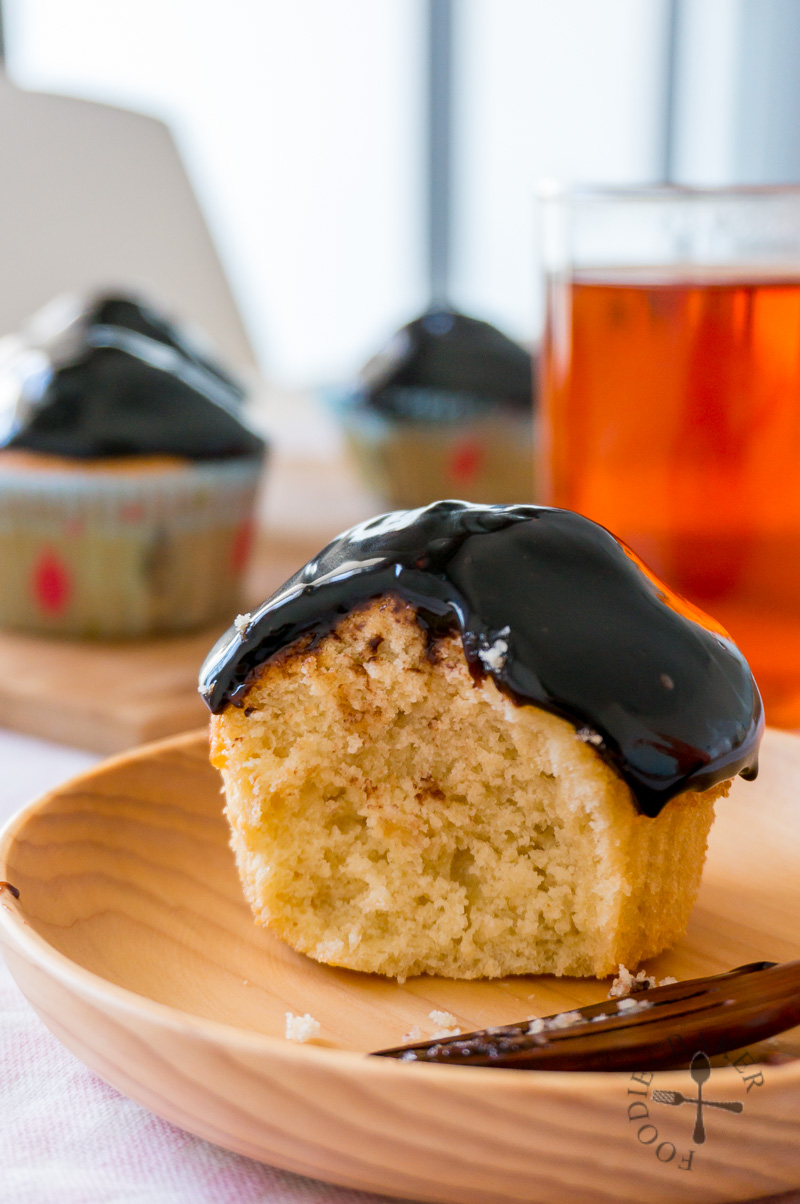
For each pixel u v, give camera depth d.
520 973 0.26
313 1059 0.21
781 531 0.31
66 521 0.38
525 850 0.26
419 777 0.26
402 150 1.31
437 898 0.26
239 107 1.09
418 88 1.29
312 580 0.26
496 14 1.31
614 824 0.25
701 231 0.31
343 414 0.51
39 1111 0.23
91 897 0.26
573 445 0.32
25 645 0.39
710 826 0.26
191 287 0.89
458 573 0.25
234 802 0.26
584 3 1.36
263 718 0.26
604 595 0.25
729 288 0.30
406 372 0.50
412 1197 0.21
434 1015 0.24
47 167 0.79
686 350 0.30
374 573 0.25
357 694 0.26
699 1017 0.23
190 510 0.38
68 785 0.27
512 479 0.50
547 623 0.25
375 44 1.28
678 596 0.27
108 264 0.81
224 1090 0.21
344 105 1.26
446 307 0.53
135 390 0.39
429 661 0.25
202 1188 0.22
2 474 0.38
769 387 0.30
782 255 0.31
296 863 0.26
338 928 0.26
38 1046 0.24
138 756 0.28
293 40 1.17
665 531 0.31
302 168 1.21
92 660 0.38
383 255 1.35
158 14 1.02
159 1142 0.23
